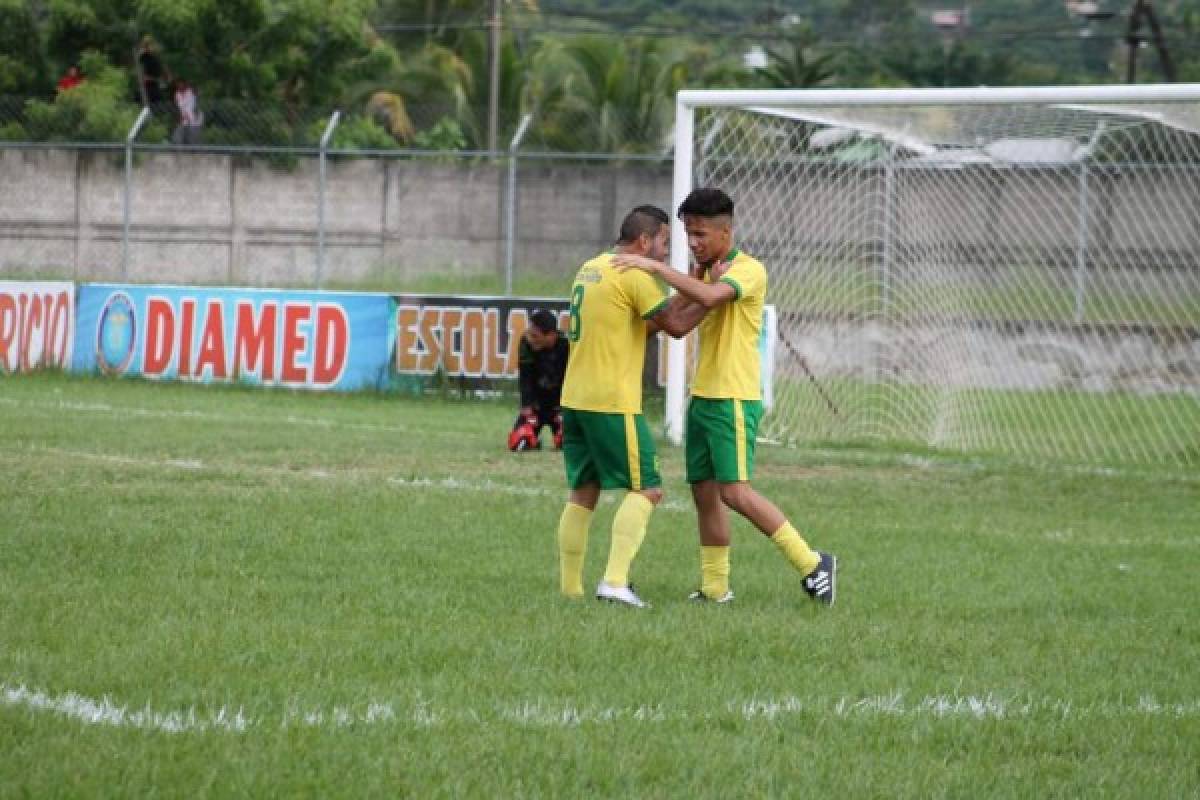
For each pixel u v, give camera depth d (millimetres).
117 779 11578
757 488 30469
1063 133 42031
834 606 19234
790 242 46250
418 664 15344
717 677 15328
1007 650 17047
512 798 11516
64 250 66812
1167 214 46938
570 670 15336
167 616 17141
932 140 43500
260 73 76312
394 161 71688
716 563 19406
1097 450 39031
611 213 72750
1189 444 39438
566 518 19375
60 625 16422
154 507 24891
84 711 13352
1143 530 26984
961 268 49375
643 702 14336
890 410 43969
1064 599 20219
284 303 48688
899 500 29438
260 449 33344
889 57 123250
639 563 21984
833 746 13180
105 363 50781
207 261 68312
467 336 47188
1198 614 19562
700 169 44844
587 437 19062
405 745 12688
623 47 108688
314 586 19125
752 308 19078
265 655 15367
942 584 21000
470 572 20547
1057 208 49125
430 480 29406
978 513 28266
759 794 11812
